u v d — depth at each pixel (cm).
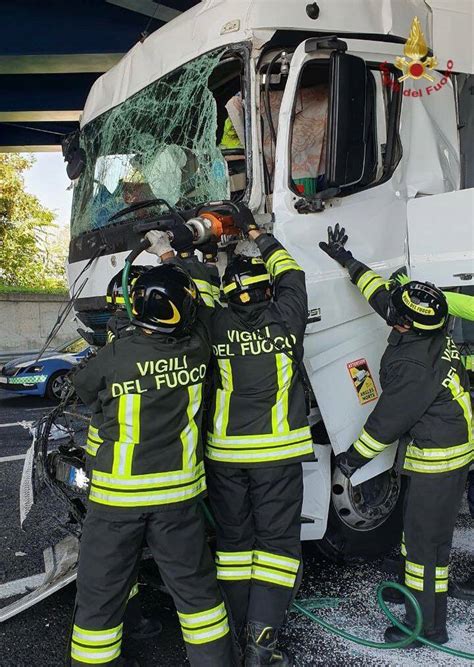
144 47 374
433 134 372
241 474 271
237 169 307
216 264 300
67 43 850
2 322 1645
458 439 283
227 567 274
